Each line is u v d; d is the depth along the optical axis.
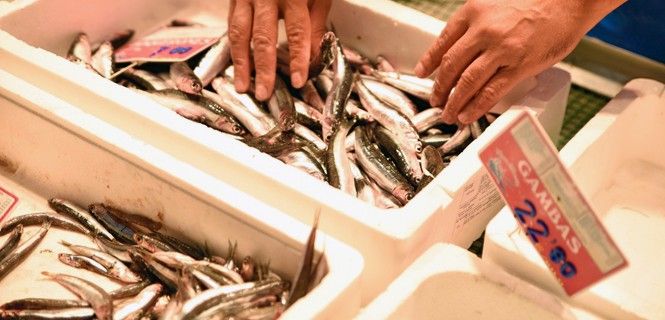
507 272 1.26
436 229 1.42
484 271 1.25
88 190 1.62
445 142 1.78
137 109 1.55
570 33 1.54
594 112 2.06
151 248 1.47
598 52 2.18
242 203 1.34
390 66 2.01
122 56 2.05
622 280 1.52
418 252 1.39
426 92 1.91
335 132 1.71
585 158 1.54
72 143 1.56
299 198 1.39
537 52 1.53
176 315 1.20
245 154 1.45
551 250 1.16
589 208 1.06
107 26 2.15
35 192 1.72
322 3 1.90
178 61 1.94
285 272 1.34
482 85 1.59
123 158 1.48
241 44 1.82
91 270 1.51
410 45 1.98
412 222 1.33
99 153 1.52
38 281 1.49
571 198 1.08
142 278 1.48
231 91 1.89
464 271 1.25
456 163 1.48
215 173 1.49
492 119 1.83
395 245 1.31
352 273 1.22
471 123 1.68
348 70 1.84
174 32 2.15
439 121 1.83
